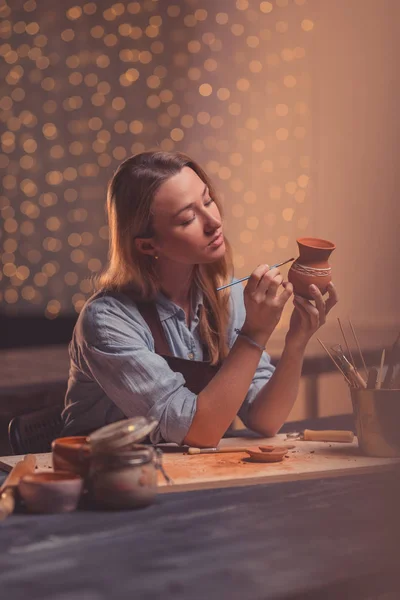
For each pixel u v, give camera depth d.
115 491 1.15
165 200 1.76
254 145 5.15
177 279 1.88
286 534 1.04
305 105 4.86
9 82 5.93
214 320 1.94
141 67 5.64
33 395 2.64
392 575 0.92
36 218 6.15
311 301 1.73
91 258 6.13
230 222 5.21
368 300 4.62
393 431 1.47
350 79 4.66
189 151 5.50
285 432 1.88
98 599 0.83
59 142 6.01
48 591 0.85
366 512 1.14
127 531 1.05
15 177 6.11
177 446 1.67
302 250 1.70
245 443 1.74
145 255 1.86
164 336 1.86
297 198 4.93
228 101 5.28
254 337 1.68
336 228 4.77
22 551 0.98
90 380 1.86
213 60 5.33
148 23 5.57
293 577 0.89
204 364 1.83
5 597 0.83
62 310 6.20
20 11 5.79
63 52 5.84
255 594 0.84
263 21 5.01
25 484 1.15
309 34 4.79
